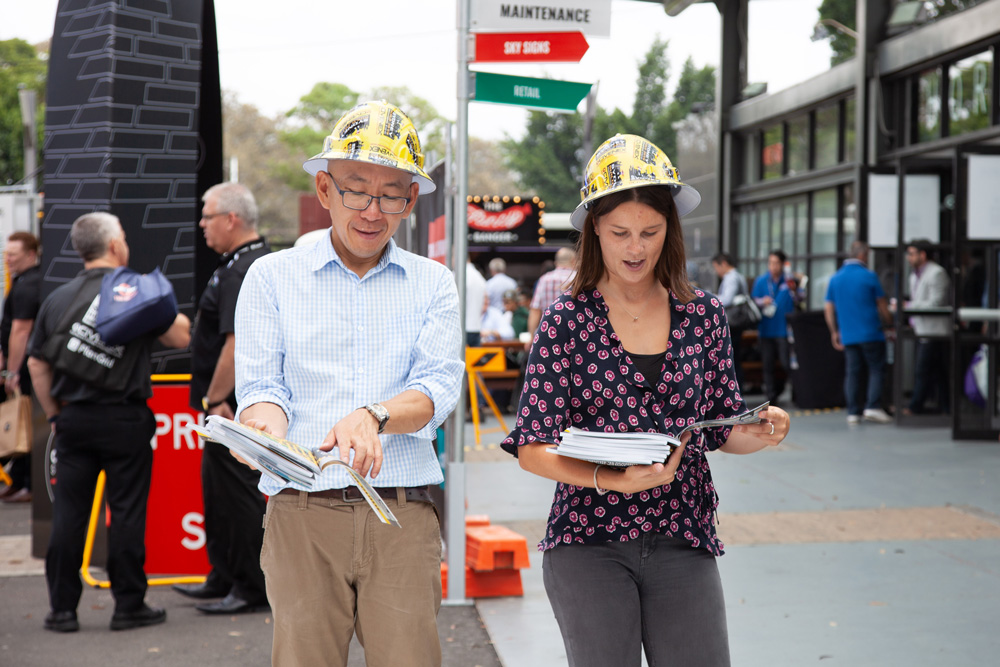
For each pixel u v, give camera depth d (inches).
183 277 228.4
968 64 450.9
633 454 82.7
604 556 93.6
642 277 91.6
